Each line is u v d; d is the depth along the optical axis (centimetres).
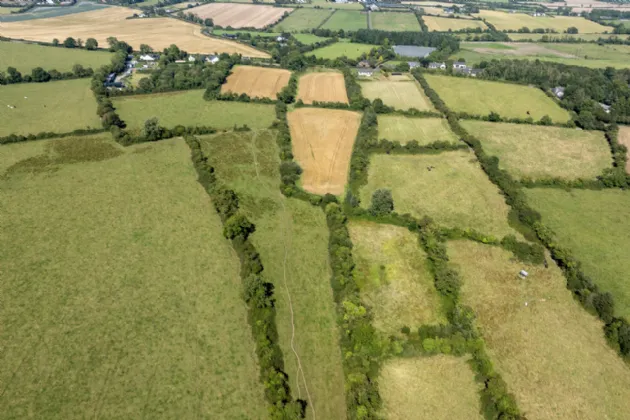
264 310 6581
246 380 5675
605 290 7400
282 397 5334
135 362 5781
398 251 8100
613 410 5512
